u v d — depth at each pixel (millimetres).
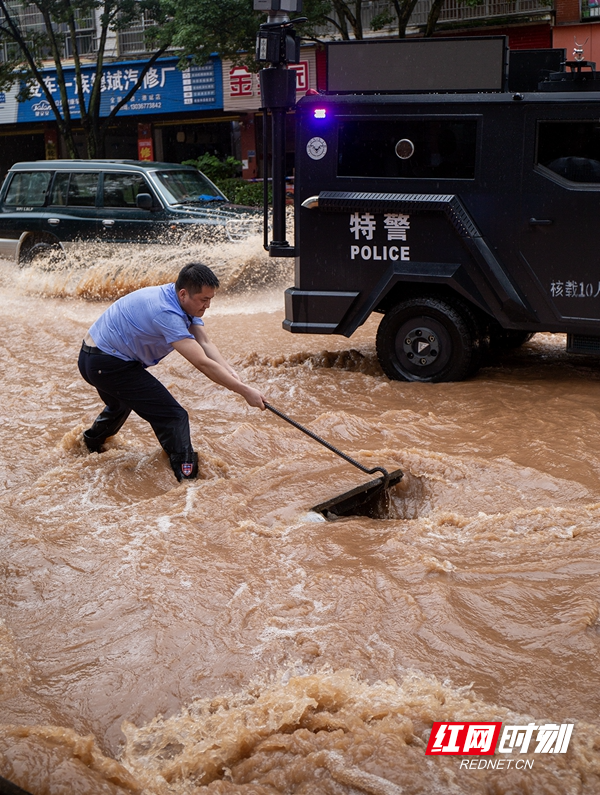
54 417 6629
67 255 12438
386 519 5031
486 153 6773
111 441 5883
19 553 4164
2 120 27891
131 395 5156
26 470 5461
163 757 2752
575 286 6766
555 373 7543
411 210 6973
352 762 2619
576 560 3930
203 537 4348
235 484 5051
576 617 3408
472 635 3354
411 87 6977
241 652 3279
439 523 4543
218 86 23953
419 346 7293
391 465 5293
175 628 3453
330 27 21859
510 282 6918
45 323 10391
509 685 3027
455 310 7141
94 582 3875
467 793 2482
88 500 4938
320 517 4641
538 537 4258
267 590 3762
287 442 5832
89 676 3172
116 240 12117
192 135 26062
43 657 3311
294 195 7348
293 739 2746
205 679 3135
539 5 20125
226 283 11547
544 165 6688
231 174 23062
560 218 6688
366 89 7074
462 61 6816
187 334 4961
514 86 7855
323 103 7109
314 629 3426
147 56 24969
